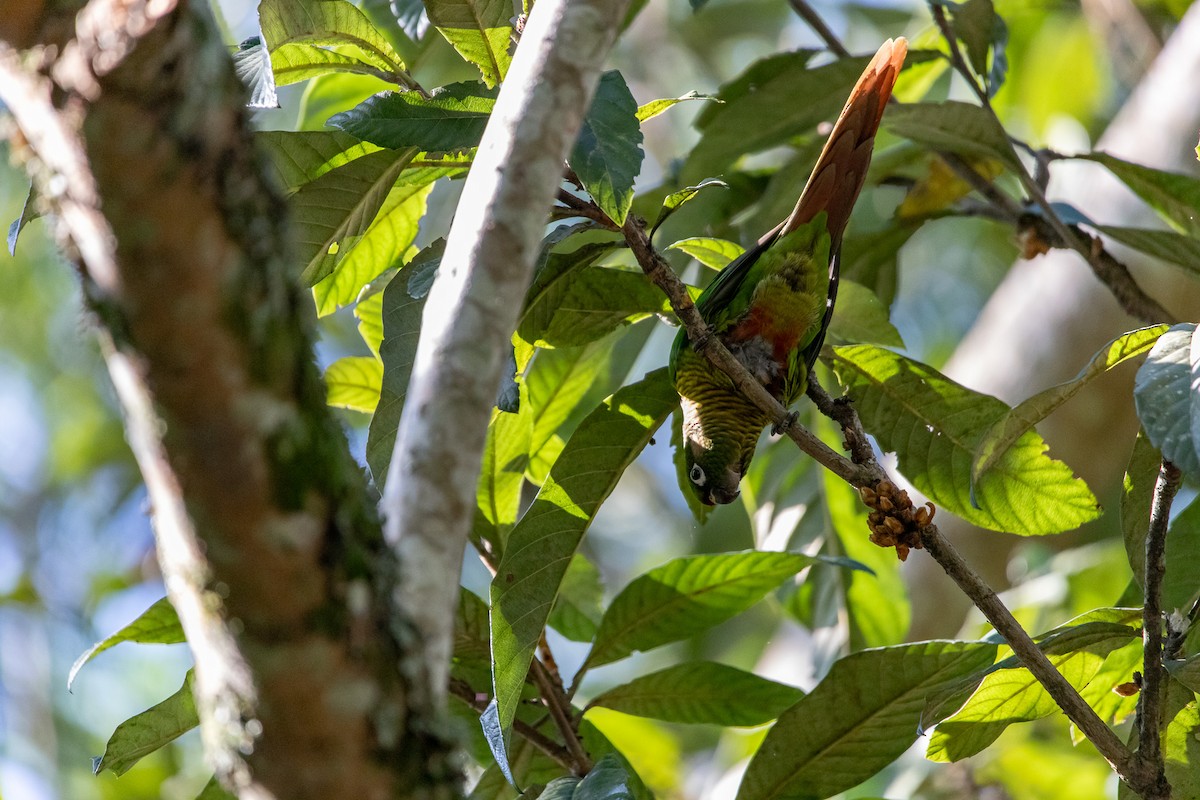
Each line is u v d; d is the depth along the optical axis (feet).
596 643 27.30
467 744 13.39
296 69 24.25
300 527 10.80
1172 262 31.12
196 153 10.25
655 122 62.75
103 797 46.32
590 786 21.02
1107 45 51.34
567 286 25.29
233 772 11.42
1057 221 31.42
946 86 44.45
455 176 25.93
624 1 15.90
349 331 63.00
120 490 61.72
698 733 55.01
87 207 10.15
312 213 24.14
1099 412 44.55
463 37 22.11
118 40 10.05
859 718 24.20
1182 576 24.13
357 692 11.16
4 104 11.73
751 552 26.43
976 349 47.91
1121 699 26.17
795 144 38.06
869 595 34.94
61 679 55.77
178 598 11.27
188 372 10.30
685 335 32.45
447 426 13.51
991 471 27.20
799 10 36.32
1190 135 41.47
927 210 37.45
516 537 23.73
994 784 37.70
